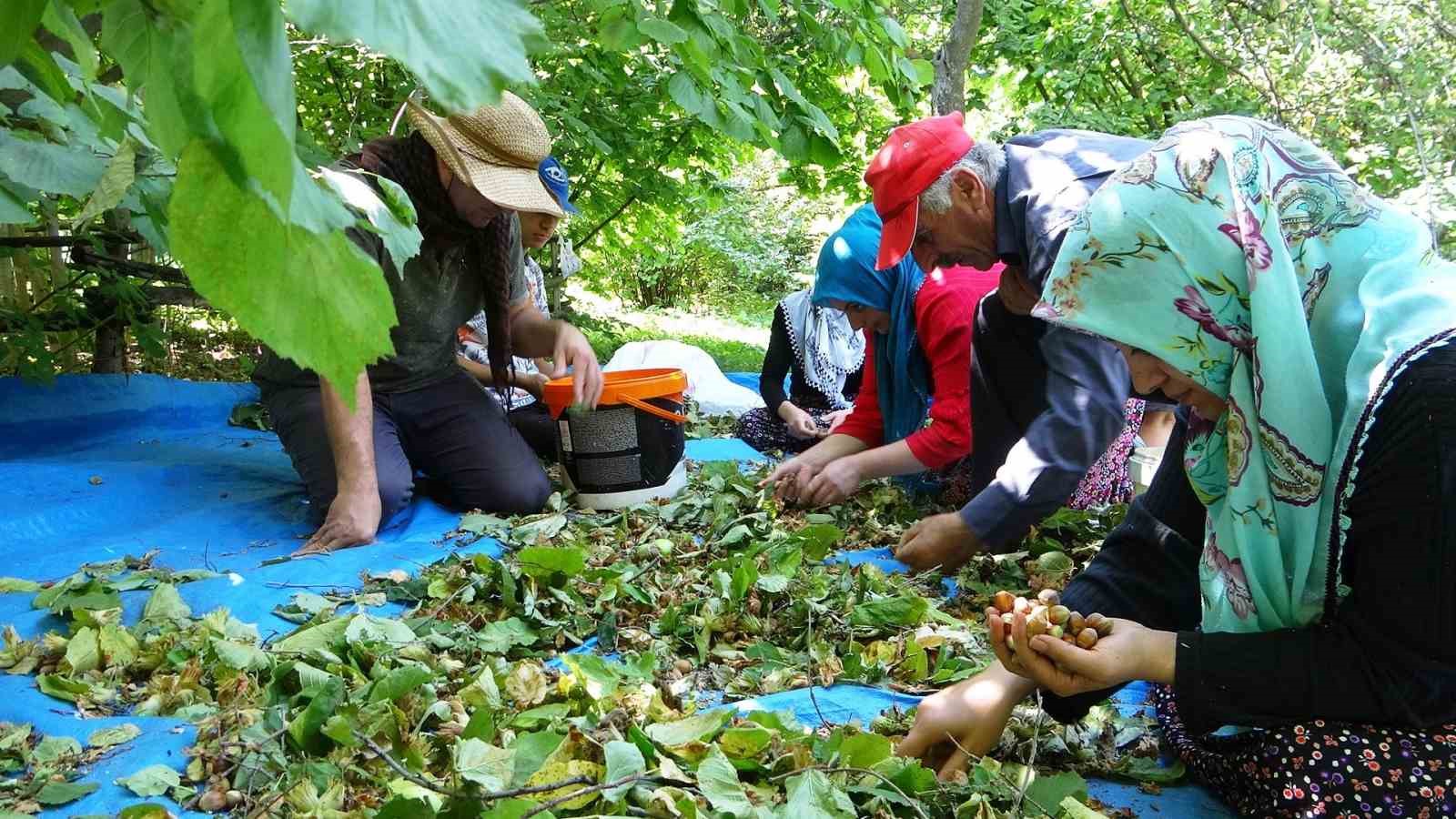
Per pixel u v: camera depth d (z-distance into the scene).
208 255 0.52
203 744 1.79
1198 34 6.88
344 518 3.05
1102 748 1.96
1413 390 1.47
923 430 3.33
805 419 4.59
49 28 0.63
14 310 4.27
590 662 1.99
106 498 3.34
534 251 7.34
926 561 2.84
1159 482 2.05
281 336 0.54
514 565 2.81
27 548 3.01
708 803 1.59
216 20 0.47
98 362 4.88
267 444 4.30
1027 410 3.09
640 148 6.64
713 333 12.90
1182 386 1.68
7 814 1.53
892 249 2.69
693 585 2.69
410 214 1.23
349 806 1.61
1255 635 1.62
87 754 1.78
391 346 0.55
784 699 2.11
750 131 2.77
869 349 3.74
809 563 2.97
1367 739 1.55
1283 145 1.59
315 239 0.52
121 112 0.84
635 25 2.29
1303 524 1.60
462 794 1.43
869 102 7.03
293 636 2.19
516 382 3.95
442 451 3.55
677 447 3.61
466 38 0.46
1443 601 1.47
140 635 2.28
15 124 1.35
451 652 2.27
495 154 3.21
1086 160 2.58
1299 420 1.55
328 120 6.04
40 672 2.11
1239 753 1.71
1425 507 1.46
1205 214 1.54
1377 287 1.54
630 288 15.40
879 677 2.24
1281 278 1.52
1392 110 5.84
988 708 1.83
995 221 2.64
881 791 1.61
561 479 3.89
